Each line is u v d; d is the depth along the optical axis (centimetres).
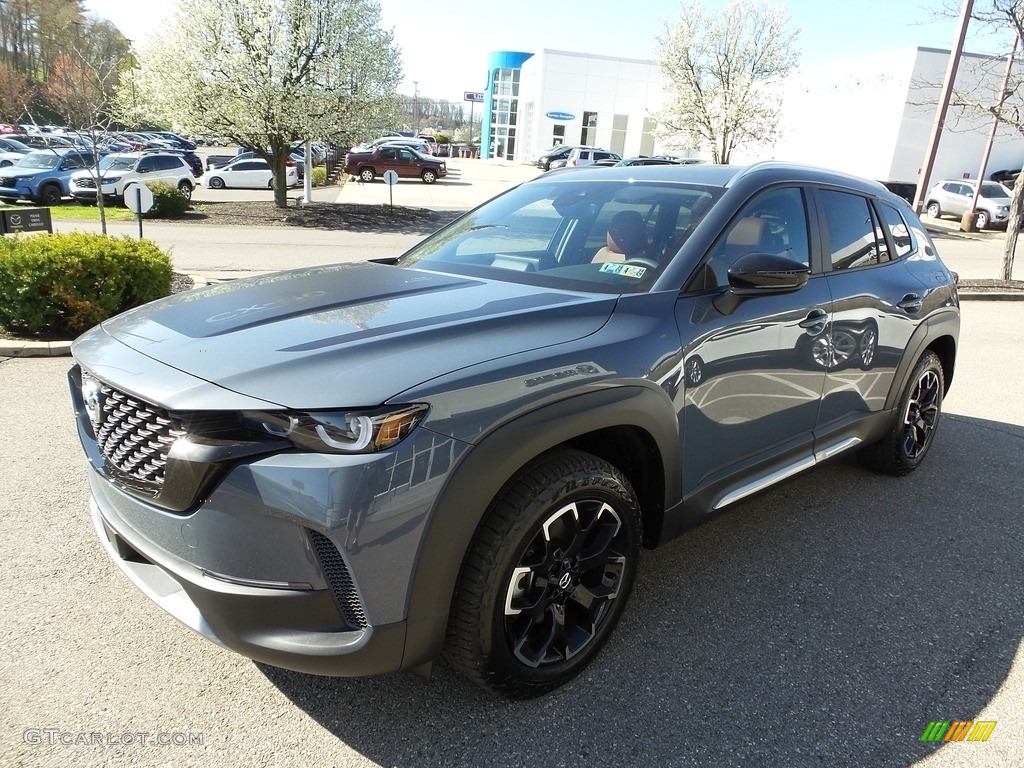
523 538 210
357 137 2173
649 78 5081
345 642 190
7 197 2114
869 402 379
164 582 216
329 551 186
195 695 235
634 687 246
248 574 188
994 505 408
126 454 208
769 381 300
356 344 207
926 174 1421
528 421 207
